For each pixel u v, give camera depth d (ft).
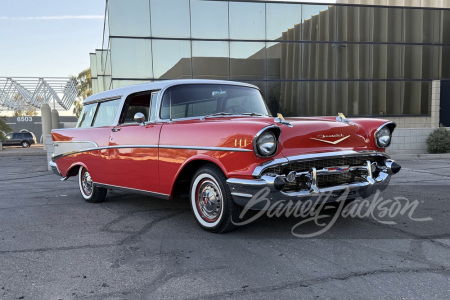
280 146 10.47
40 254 10.36
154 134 13.20
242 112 14.14
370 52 52.49
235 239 11.33
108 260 9.82
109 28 44.04
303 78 50.67
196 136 11.72
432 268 8.86
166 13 45.73
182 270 9.06
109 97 16.14
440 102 53.72
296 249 10.36
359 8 51.67
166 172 12.69
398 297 7.46
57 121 67.41
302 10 50.01
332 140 11.28
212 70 47.75
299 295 7.63
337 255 9.82
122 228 12.87
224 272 8.88
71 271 9.12
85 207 16.49
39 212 15.66
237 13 48.03
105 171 15.65
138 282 8.43
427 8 53.36
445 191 18.31
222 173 11.27
